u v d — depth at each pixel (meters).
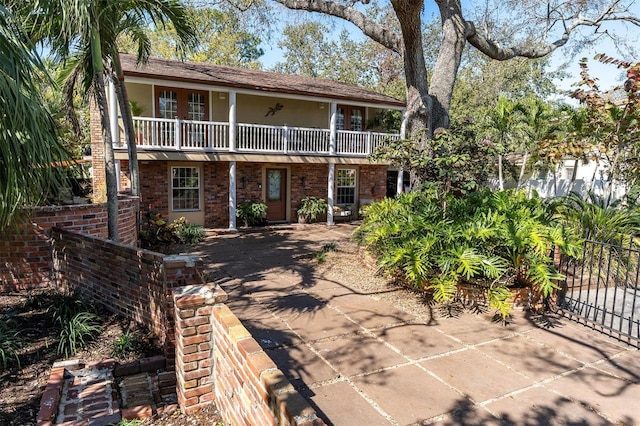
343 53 28.75
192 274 3.81
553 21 13.31
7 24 2.65
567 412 3.26
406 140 8.39
